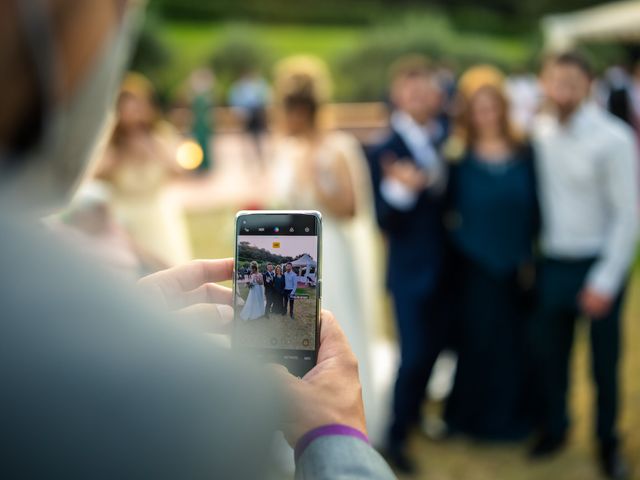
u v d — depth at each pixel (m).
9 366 0.31
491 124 3.43
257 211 0.90
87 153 0.41
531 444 3.80
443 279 3.58
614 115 6.03
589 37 14.91
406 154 3.48
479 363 3.76
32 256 0.33
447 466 3.65
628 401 4.24
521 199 3.37
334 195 3.52
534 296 3.58
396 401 3.62
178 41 26.45
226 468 0.34
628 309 5.75
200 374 0.34
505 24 31.05
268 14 29.50
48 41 0.34
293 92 3.51
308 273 0.86
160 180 4.19
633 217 3.20
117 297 0.34
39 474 0.30
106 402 0.32
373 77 21.64
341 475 0.56
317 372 0.70
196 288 0.86
